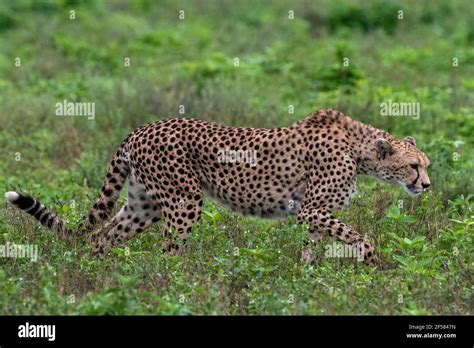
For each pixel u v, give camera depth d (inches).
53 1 1456.7
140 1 1537.9
